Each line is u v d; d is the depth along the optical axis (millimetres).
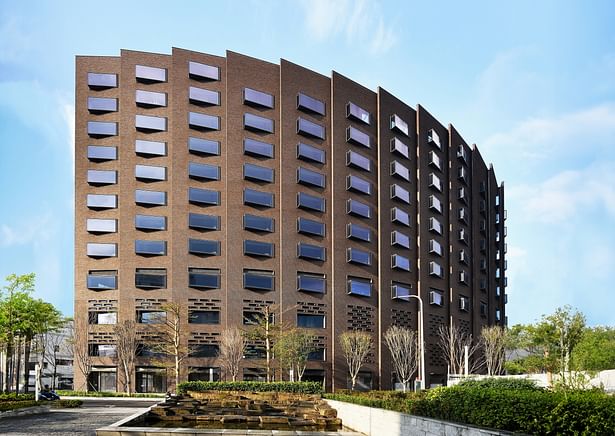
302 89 70875
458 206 87688
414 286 77500
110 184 65312
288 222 67375
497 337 78750
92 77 66438
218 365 61969
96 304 63500
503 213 108812
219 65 68000
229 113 66875
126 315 62219
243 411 33125
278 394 41500
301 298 66500
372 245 73375
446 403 17312
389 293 73500
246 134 67188
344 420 29016
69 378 83375
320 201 69938
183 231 63688
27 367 59844
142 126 65188
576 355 43531
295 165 68938
